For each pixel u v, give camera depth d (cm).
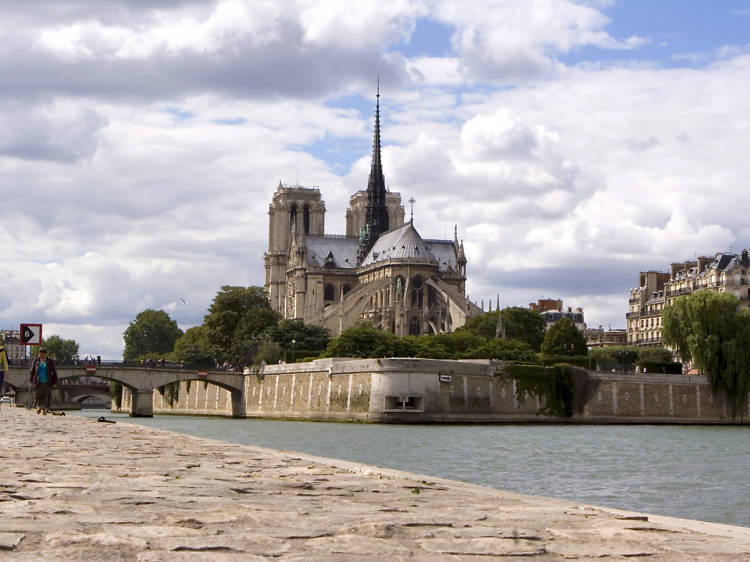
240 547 1201
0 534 1219
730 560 1157
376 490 1916
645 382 17538
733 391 17612
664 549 1238
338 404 16862
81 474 2064
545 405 16712
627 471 7312
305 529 1353
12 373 17912
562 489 5997
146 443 3419
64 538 1202
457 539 1295
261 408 19800
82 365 19800
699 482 6500
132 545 1183
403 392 15550
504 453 9025
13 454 2658
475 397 16112
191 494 1733
